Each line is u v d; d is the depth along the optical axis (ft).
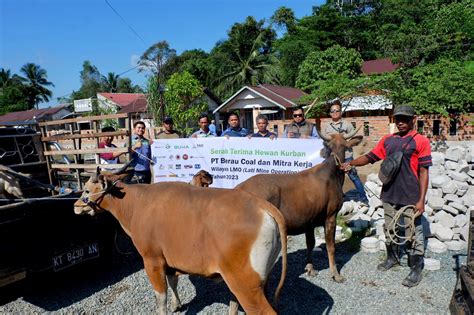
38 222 14.84
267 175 15.31
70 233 16.11
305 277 16.66
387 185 16.25
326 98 59.57
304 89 84.79
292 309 14.07
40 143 20.68
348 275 16.65
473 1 79.10
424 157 15.30
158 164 21.18
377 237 20.51
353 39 111.55
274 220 10.52
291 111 74.74
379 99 59.11
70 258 15.99
